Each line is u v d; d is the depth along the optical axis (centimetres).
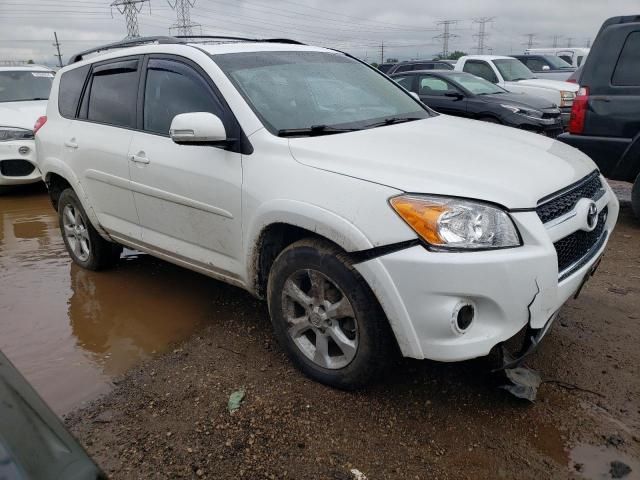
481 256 232
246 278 316
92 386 307
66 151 436
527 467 235
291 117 319
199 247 345
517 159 283
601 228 318
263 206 285
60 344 357
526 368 288
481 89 975
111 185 396
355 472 234
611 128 555
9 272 486
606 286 409
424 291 236
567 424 260
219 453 248
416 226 238
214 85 327
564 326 348
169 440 258
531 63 1593
